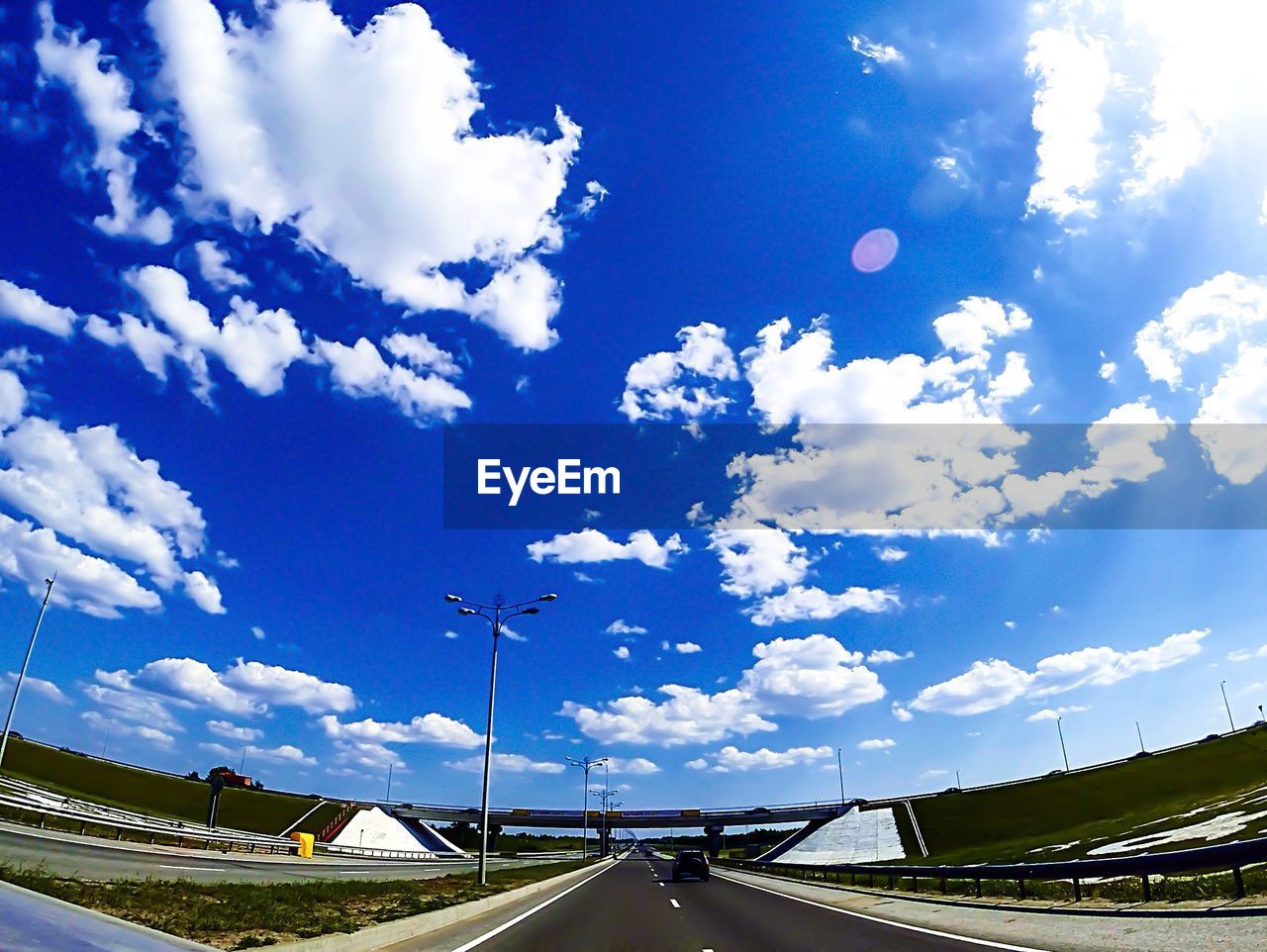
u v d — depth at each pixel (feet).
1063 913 55.16
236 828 327.26
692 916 70.13
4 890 25.43
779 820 458.09
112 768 394.32
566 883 136.67
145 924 40.52
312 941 37.86
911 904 78.13
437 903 67.10
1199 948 36.24
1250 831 134.00
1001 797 401.49
